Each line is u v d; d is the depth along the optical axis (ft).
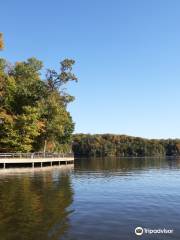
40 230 53.11
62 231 52.60
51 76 235.40
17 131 194.29
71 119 270.46
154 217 61.72
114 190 98.32
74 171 179.32
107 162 338.13
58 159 229.04
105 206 71.87
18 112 206.08
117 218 60.85
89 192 93.25
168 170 199.72
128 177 145.07
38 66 240.73
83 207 70.64
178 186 109.29
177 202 77.05
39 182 115.65
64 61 233.14
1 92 201.77
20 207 70.08
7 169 171.01
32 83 221.05
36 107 207.92
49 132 226.38
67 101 242.99
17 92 207.41
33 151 230.48
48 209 68.23
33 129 197.06
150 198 82.89
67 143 281.54
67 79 235.40
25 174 146.10
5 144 196.95
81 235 50.62
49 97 225.35
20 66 231.91
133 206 72.02
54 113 222.07
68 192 92.58
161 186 109.29
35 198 81.41
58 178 132.46
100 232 52.13
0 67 212.64
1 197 82.33
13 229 53.62
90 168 214.28
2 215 62.80
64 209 68.39
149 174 164.76
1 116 191.52
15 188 98.63
